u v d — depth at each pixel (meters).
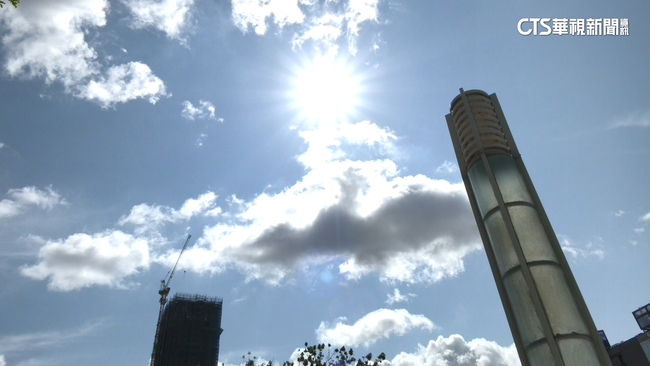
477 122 21.28
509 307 17.70
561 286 16.97
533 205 19.09
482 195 19.80
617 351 100.56
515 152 20.52
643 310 99.50
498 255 18.50
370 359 69.06
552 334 15.89
